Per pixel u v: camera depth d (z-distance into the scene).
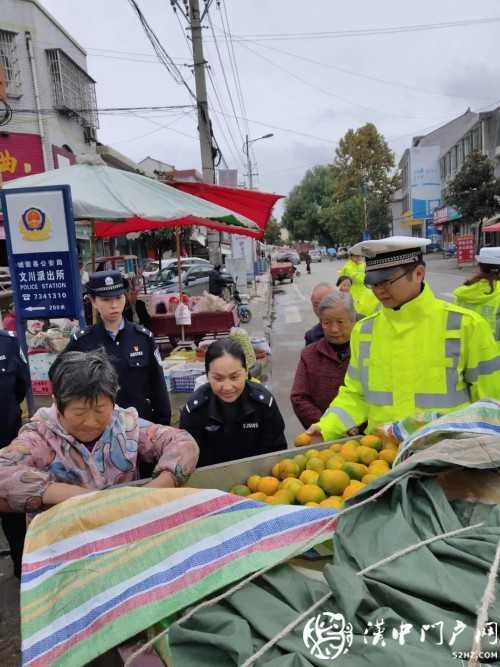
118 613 1.25
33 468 1.89
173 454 1.98
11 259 4.31
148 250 25.59
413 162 50.94
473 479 1.61
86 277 9.27
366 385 2.55
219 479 2.20
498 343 4.45
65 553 1.46
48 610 1.34
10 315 7.14
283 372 8.92
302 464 2.22
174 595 1.26
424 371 2.35
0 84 7.63
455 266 31.27
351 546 1.36
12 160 15.46
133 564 1.36
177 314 8.56
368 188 62.88
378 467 2.09
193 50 12.79
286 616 1.18
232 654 1.09
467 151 39.81
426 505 1.49
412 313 2.36
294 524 1.44
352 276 5.19
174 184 7.87
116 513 1.50
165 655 1.19
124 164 21.78
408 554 1.30
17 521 3.25
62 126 17.23
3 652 2.76
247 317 14.27
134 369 3.70
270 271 28.25
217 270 13.85
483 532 1.35
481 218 29.64
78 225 14.68
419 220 51.47
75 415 1.89
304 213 78.00
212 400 2.73
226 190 7.98
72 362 1.93
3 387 3.53
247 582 1.28
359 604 1.15
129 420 2.11
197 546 1.38
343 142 64.19
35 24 15.86
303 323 14.61
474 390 2.36
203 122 13.02
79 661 1.18
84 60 19.41
